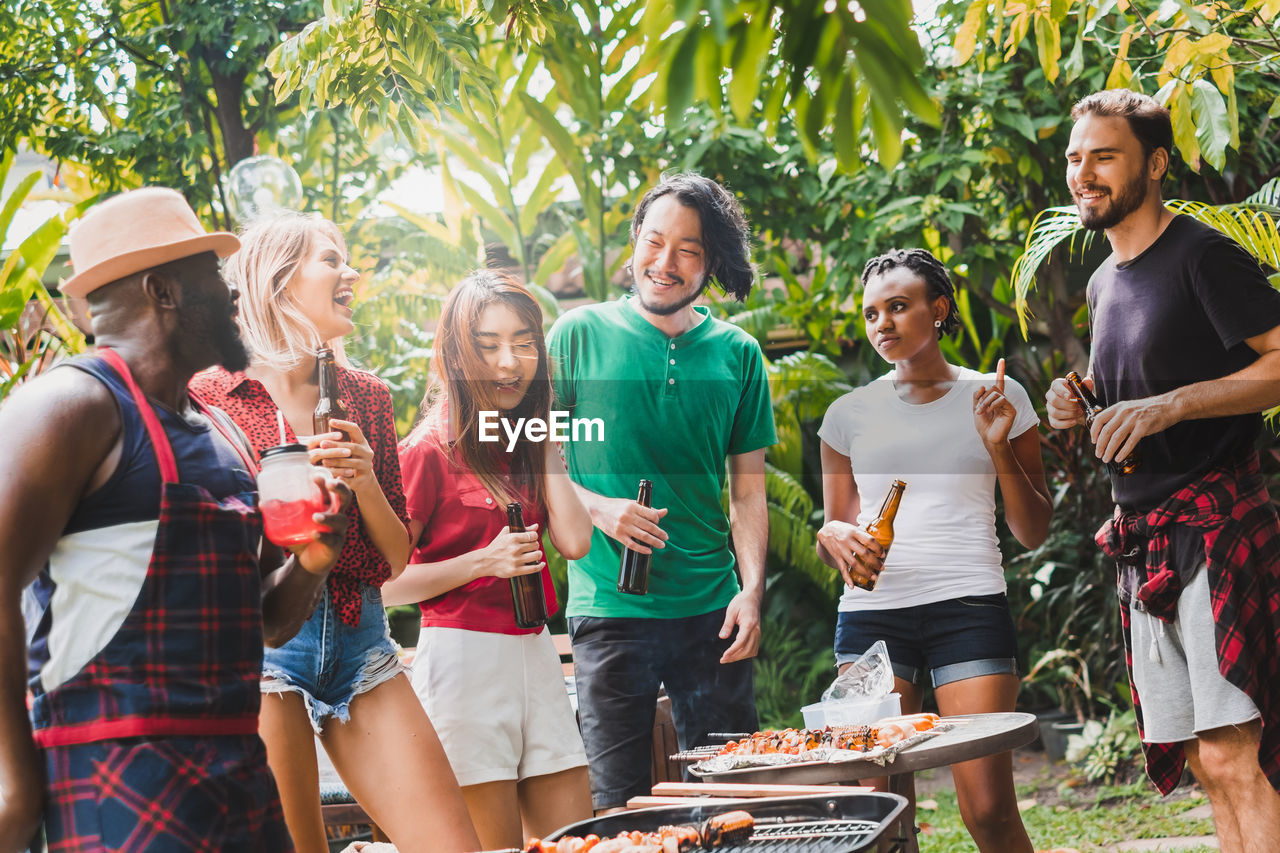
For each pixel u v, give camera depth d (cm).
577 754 255
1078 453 568
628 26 378
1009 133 487
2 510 146
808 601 657
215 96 495
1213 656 259
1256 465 273
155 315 164
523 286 262
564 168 562
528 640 252
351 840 370
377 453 239
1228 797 265
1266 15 338
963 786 289
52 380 155
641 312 302
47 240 389
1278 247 332
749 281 306
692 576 295
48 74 490
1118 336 278
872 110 128
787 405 604
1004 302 549
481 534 253
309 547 174
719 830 175
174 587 156
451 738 241
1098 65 458
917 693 303
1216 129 301
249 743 163
